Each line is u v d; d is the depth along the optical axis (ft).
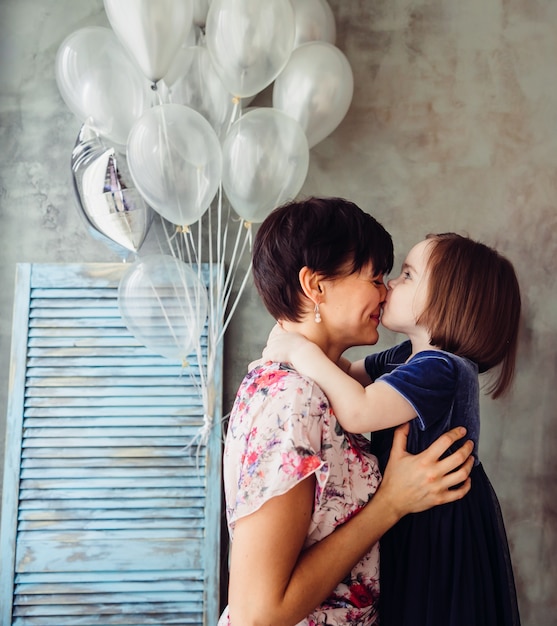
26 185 7.30
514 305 4.39
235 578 3.26
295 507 3.28
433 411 3.84
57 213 7.29
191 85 6.20
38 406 6.84
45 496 6.72
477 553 4.00
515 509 7.25
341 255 3.77
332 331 3.94
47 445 6.79
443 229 7.36
